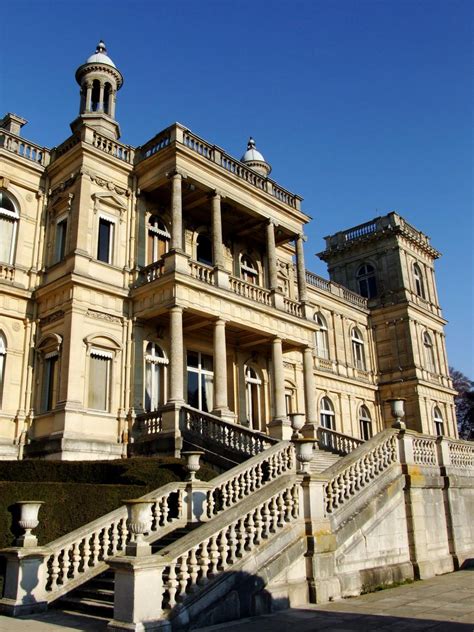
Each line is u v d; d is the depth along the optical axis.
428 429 40.81
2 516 11.89
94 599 10.76
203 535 9.91
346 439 25.75
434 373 43.25
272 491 11.65
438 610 10.51
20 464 15.84
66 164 23.42
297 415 17.66
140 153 24.78
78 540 11.67
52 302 21.81
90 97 28.33
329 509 13.08
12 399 20.98
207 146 24.67
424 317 44.44
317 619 9.76
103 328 21.53
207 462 18.52
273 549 11.15
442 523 16.77
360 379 40.69
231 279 23.75
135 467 14.98
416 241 45.69
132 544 9.09
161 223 25.22
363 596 12.37
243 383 26.47
